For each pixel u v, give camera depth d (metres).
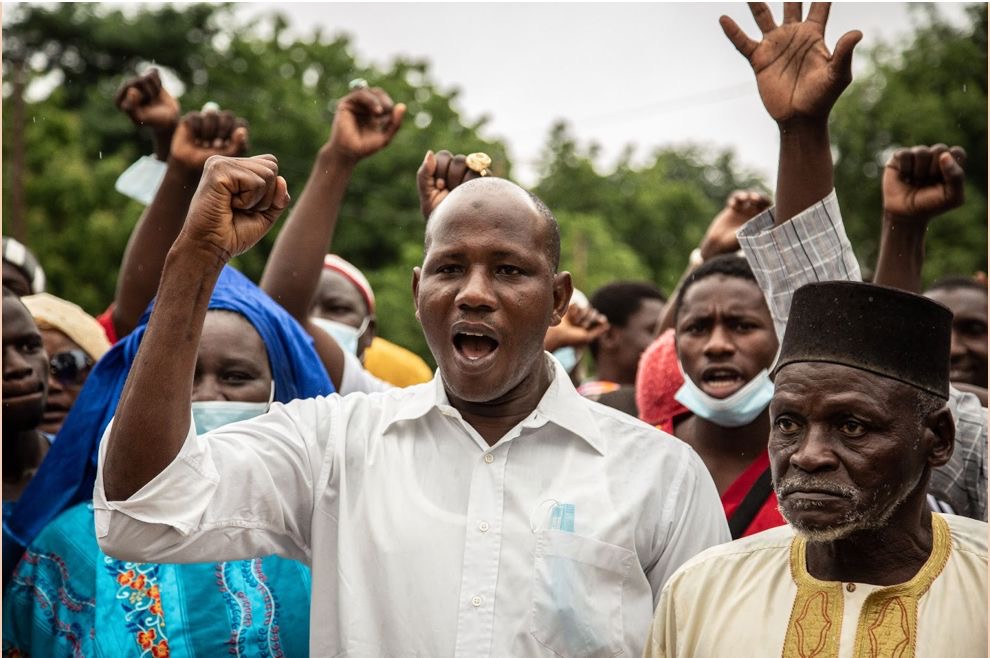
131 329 5.41
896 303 3.01
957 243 22.91
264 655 3.93
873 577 3.07
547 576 3.39
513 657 3.33
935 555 3.06
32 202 23.36
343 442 3.62
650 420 5.51
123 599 3.97
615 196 31.20
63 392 5.42
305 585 4.05
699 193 32.84
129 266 5.33
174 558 3.34
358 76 26.14
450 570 3.40
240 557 3.47
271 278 5.17
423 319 3.50
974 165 24.25
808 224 4.06
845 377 2.99
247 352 4.30
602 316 6.73
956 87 25.02
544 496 3.51
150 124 5.42
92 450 4.24
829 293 3.04
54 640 4.05
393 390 3.78
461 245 3.44
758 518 4.48
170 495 3.19
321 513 3.56
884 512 2.98
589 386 6.84
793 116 3.99
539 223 3.51
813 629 3.04
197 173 5.24
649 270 30.20
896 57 26.17
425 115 25.52
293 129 24.06
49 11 27.88
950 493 4.33
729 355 4.65
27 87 27.42
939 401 3.09
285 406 3.69
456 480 3.53
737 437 4.75
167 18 28.11
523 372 3.49
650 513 3.56
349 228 22.91
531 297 3.44
